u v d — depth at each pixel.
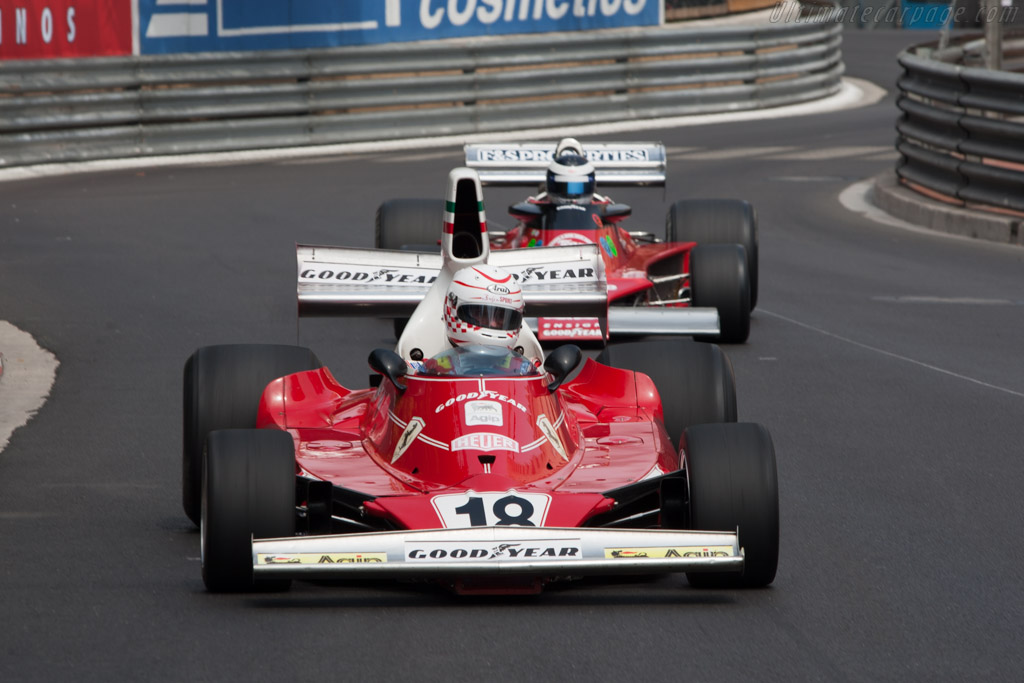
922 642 20.98
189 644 20.41
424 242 49.09
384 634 20.92
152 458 31.86
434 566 20.64
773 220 73.44
